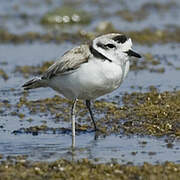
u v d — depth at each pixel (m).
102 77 12.10
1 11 29.09
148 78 17.83
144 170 10.31
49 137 12.95
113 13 28.66
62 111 14.96
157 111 14.27
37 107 15.36
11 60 20.50
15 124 13.97
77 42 23.16
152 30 24.67
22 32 24.95
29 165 10.86
